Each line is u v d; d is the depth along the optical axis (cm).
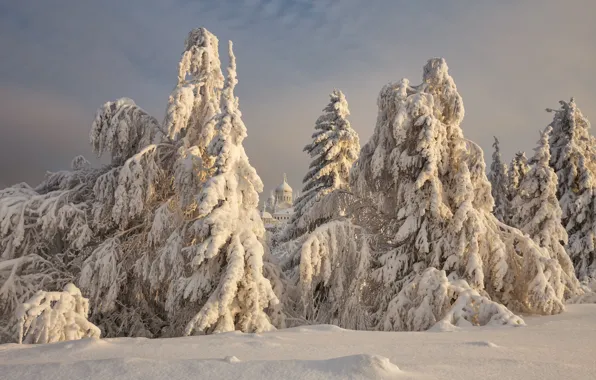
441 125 1513
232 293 1138
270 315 1300
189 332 1083
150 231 1533
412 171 1526
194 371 442
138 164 1580
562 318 1194
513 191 3900
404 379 418
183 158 1570
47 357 592
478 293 1214
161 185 1731
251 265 1198
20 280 1518
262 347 650
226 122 1325
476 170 1512
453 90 1585
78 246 1580
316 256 1405
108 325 1570
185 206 1490
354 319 1432
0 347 675
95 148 1738
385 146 1622
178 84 1719
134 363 465
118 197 1528
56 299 886
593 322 1040
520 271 1452
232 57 1438
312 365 454
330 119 2567
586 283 2005
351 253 1513
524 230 2186
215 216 1214
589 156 2827
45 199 1666
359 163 1720
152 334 1633
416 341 726
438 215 1430
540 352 594
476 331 913
